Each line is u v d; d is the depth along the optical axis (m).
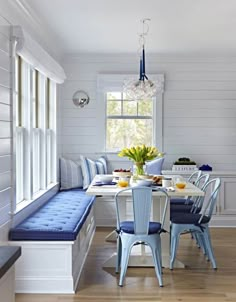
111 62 6.32
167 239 4.15
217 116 6.34
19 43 3.54
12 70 3.53
